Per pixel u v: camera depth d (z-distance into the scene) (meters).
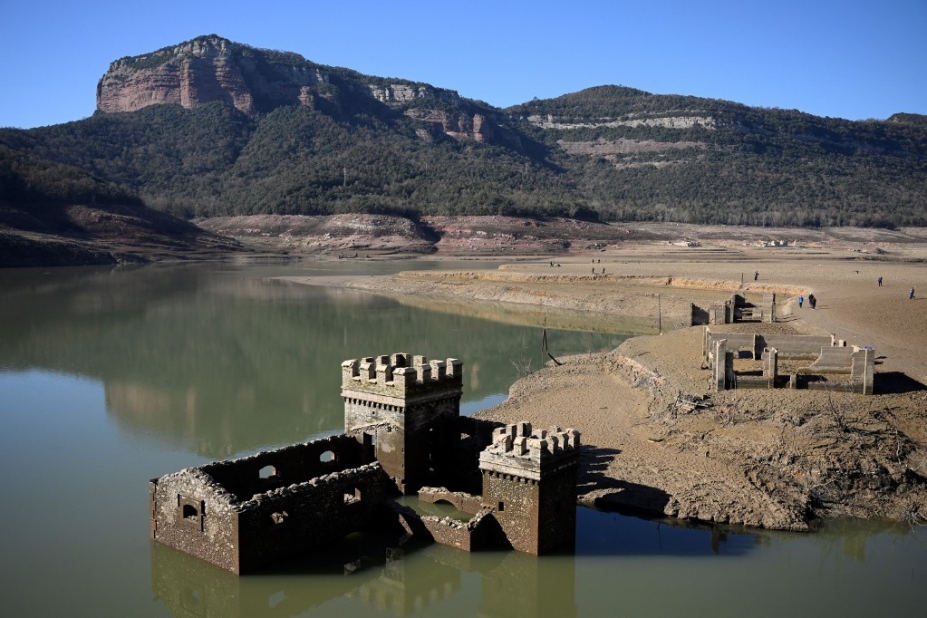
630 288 117.31
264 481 33.88
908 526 33.72
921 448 37.47
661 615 27.22
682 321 93.75
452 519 32.12
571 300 111.12
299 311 105.25
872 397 42.31
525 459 30.14
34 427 50.12
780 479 36.53
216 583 28.73
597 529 33.44
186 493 29.45
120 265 188.12
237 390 59.97
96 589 29.09
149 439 47.44
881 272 128.88
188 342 80.56
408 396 35.62
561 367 65.00
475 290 126.00
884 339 60.22
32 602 28.06
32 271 163.62
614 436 44.12
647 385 53.03
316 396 58.00
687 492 35.78
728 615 27.30
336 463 36.78
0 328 89.12
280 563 29.62
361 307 110.44
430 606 28.56
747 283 111.62
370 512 33.03
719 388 45.03
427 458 37.25
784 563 30.77
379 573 29.78
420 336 84.06
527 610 28.14
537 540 30.16
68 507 36.69
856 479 35.94
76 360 71.62
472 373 65.00
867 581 29.42
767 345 52.06
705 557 31.22
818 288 102.00
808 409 40.84
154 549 30.62
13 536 33.41
